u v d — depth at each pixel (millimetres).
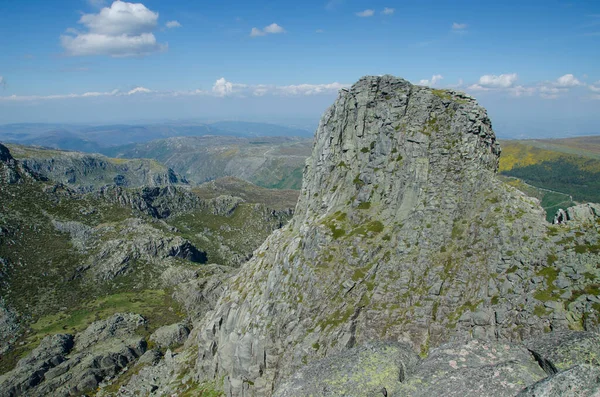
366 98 80875
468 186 63594
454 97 73500
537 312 44844
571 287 45250
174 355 119688
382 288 59125
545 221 54344
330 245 68500
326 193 81750
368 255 63938
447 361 29203
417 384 27562
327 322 60062
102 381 131500
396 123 75312
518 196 59531
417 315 53594
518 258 51094
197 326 119938
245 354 67688
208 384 81062
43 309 193250
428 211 63938
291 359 60875
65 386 126625
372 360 31125
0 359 154000
